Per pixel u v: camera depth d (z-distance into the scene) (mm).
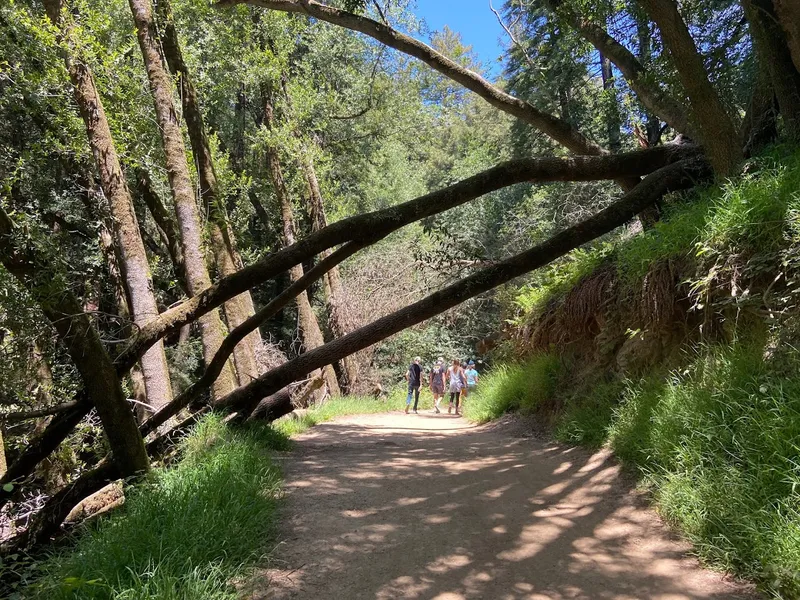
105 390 5711
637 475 4816
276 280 24422
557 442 6895
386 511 4680
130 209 9914
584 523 4195
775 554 2992
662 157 7477
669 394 4820
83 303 12203
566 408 7441
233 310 10422
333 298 19422
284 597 3174
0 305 6719
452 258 7734
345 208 20578
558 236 6887
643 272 5863
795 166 4859
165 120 9844
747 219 4566
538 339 8969
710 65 7805
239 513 4047
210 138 14000
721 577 3203
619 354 6258
